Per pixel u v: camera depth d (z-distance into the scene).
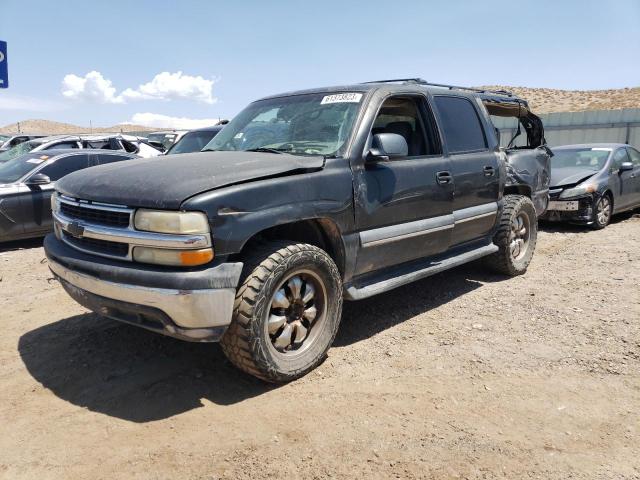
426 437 2.94
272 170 3.48
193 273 3.04
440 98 5.12
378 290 4.22
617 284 5.73
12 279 6.32
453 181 4.88
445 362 3.89
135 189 3.26
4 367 3.87
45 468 2.71
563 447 2.84
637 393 3.41
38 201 8.35
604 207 9.73
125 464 2.73
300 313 3.66
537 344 4.20
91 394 3.46
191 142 10.34
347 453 2.80
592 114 20.92
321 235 3.90
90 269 3.33
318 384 3.57
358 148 4.01
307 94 4.70
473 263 6.67
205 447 2.87
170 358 3.97
